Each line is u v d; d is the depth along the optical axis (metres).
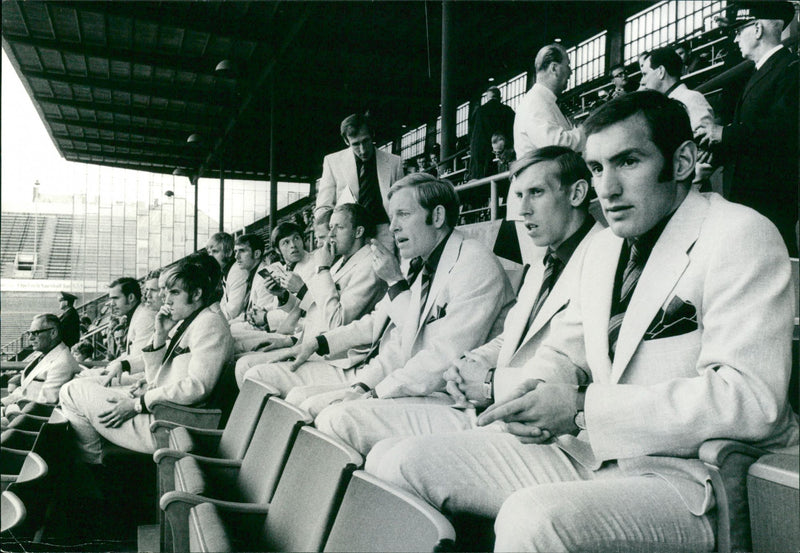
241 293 5.08
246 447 2.48
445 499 1.58
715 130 2.26
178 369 3.48
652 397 1.42
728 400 1.37
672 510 1.36
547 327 1.99
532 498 1.33
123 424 3.39
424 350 2.36
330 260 3.48
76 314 5.22
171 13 7.91
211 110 9.97
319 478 1.64
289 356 3.27
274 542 1.75
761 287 1.41
